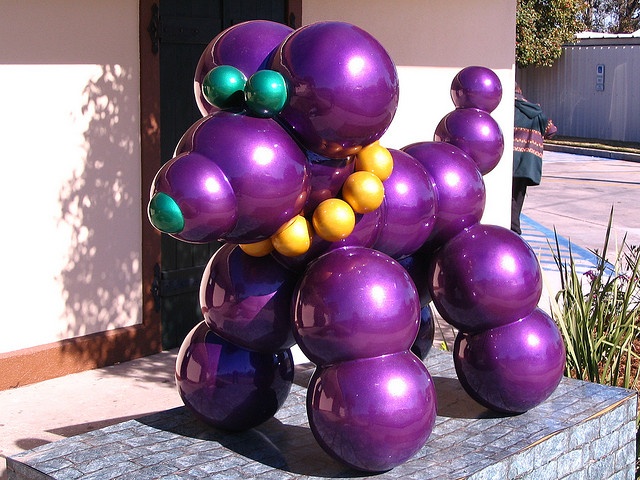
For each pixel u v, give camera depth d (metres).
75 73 5.96
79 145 6.03
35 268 5.89
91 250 6.16
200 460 3.37
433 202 3.62
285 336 3.39
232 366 3.47
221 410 3.50
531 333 3.71
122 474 3.23
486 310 3.64
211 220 2.88
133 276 6.43
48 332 6.00
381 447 3.10
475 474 3.25
